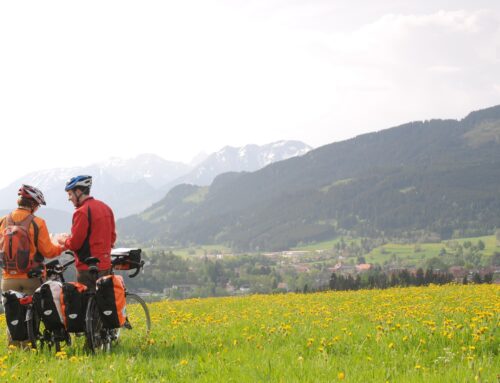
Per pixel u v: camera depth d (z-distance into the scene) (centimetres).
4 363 874
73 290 938
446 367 755
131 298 1184
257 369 778
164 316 1773
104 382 738
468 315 1299
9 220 1001
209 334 1239
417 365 750
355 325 1257
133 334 1177
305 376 725
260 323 1426
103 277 948
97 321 970
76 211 1002
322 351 895
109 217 1035
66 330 946
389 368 745
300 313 1644
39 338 981
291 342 1043
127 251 1070
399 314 1442
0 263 992
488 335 927
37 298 941
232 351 948
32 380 754
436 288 2698
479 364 734
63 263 1083
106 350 968
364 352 898
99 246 1011
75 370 790
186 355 923
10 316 957
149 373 797
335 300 2259
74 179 1016
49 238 1018
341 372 717
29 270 992
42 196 1030
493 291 2303
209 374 768
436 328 1065
